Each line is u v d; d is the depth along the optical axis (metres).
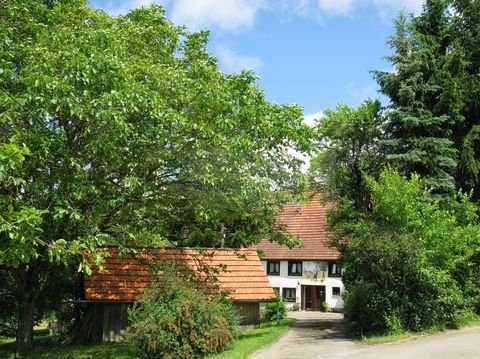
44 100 12.40
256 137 17.06
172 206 18.22
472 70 27.30
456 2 27.88
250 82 17.72
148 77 15.74
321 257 43.97
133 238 16.59
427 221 19.80
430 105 26.38
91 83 13.38
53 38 14.16
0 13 14.43
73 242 10.95
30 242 10.66
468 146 25.22
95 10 18.17
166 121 14.84
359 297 20.61
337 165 27.25
